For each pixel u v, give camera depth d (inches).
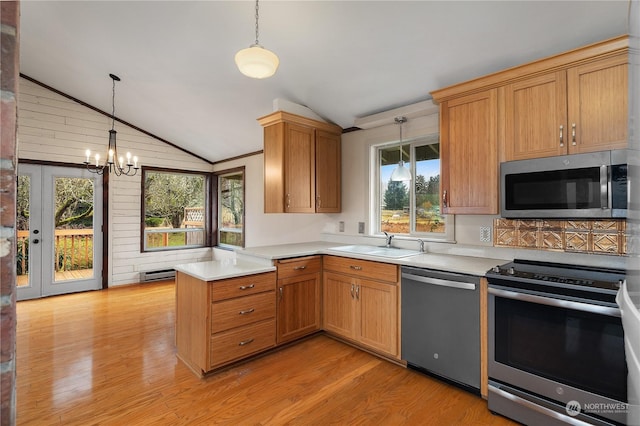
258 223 204.8
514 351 77.0
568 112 81.7
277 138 134.8
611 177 73.5
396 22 90.6
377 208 145.6
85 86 169.0
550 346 71.6
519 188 87.5
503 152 92.4
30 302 169.3
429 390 90.4
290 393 88.9
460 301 87.9
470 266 91.2
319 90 130.4
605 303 64.1
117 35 120.6
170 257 223.8
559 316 70.2
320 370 101.3
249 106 155.5
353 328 115.0
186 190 235.6
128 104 180.5
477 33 88.7
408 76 112.0
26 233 174.7
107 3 104.8
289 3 91.0
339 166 154.4
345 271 118.0
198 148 223.9
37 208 177.6
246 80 133.9
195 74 137.3
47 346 116.8
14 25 16.8
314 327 124.3
